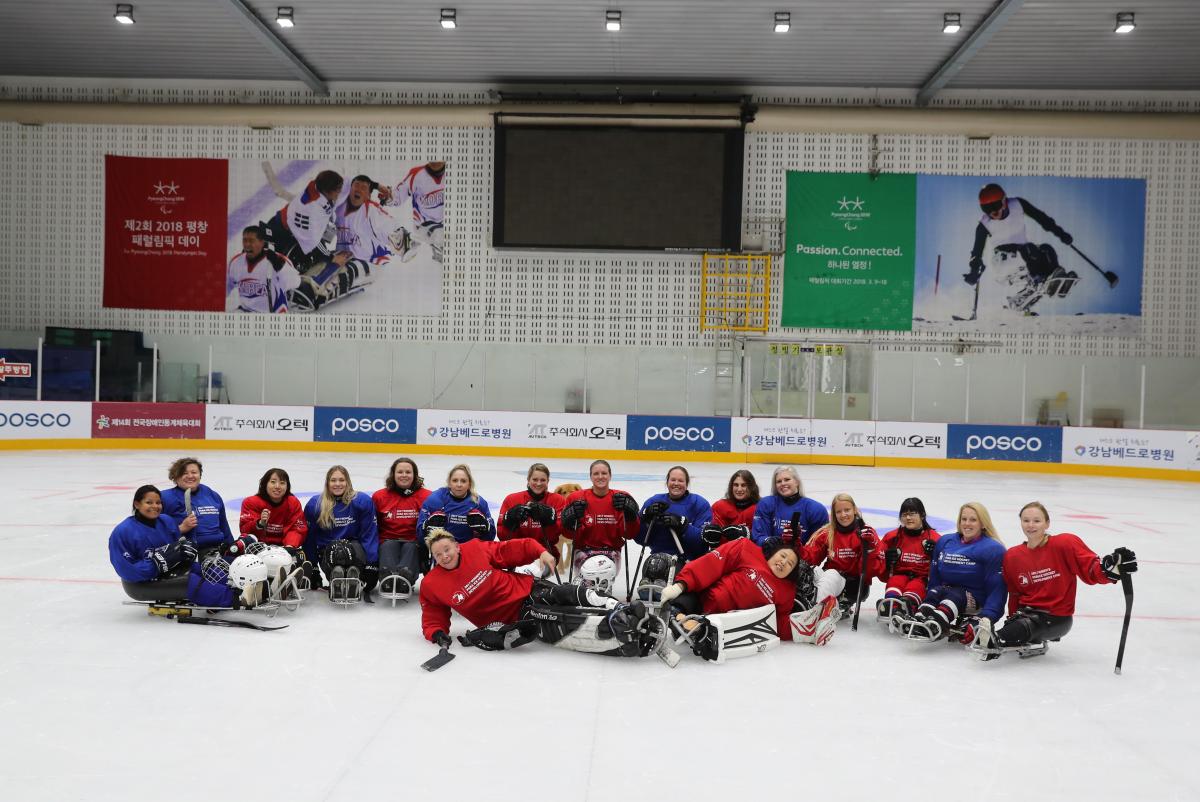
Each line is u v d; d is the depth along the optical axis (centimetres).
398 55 1900
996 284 1994
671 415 1900
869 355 1964
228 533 620
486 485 1306
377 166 2052
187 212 2059
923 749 367
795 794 321
